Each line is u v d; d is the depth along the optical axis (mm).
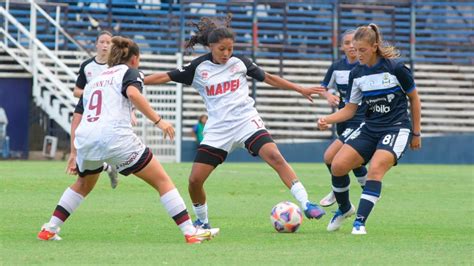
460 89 112000
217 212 38625
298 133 105938
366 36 30141
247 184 56531
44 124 96125
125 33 104312
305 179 62969
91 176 27406
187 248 25719
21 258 23312
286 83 33250
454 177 69000
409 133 30750
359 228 30219
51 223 27594
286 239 28578
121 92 26344
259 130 31578
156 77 31688
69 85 98250
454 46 113375
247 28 107688
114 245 26422
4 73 93750
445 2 114000
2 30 93125
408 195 50250
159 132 98438
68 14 103125
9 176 58969
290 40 108500
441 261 23375
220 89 31578
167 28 105375
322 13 109500
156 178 27016
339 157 30984
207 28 31938
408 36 112125
